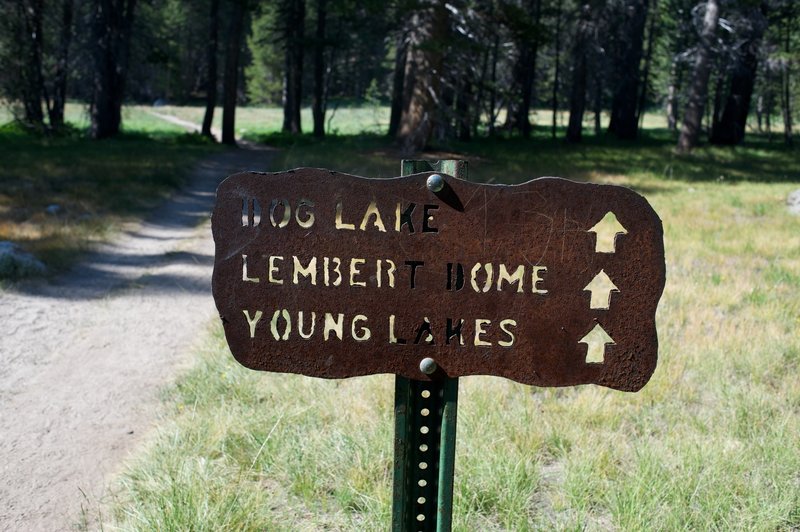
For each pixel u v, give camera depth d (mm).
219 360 5691
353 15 27297
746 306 7332
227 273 2543
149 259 10422
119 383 5730
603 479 3869
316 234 2492
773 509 3535
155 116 61625
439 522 2625
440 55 23828
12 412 5195
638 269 2432
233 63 33219
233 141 33531
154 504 3572
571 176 20281
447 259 2471
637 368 2475
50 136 31594
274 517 3561
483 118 47406
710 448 4113
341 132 48719
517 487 3758
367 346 2531
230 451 4148
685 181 20172
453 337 2504
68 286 8680
